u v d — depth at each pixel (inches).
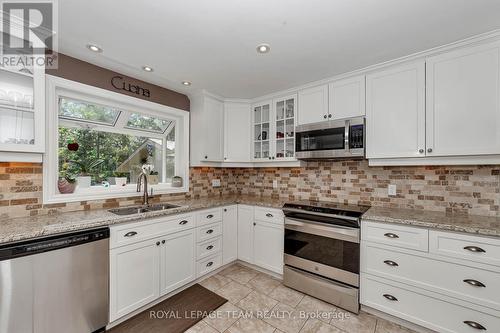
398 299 69.4
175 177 115.3
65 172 84.9
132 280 72.7
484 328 56.8
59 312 57.8
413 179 85.4
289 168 121.2
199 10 55.0
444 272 62.2
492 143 63.1
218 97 119.7
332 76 94.4
